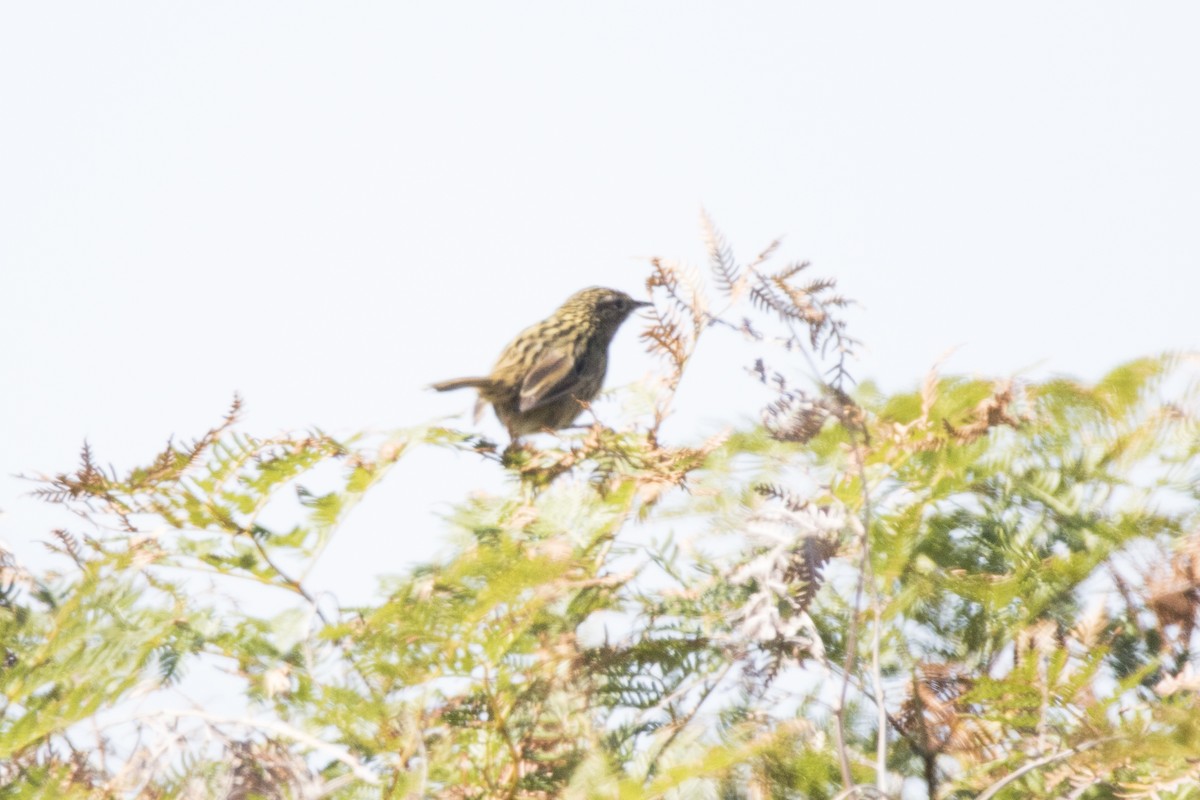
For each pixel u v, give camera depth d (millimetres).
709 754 4844
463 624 5445
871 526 5910
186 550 5922
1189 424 5969
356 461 6016
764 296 5648
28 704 5637
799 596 5254
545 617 5738
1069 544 5934
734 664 5465
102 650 5594
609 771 5152
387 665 5434
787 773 5215
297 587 5883
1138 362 6117
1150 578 5730
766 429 5820
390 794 5145
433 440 6320
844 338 5594
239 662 5637
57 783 5273
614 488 6043
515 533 6020
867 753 5430
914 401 6570
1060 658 5121
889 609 5789
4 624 6086
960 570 5855
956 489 6031
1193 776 4656
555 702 5445
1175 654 5574
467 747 5430
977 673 5727
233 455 6047
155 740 5207
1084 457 6102
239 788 5043
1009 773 5141
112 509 6059
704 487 6062
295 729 5082
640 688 5562
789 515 5363
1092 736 4812
